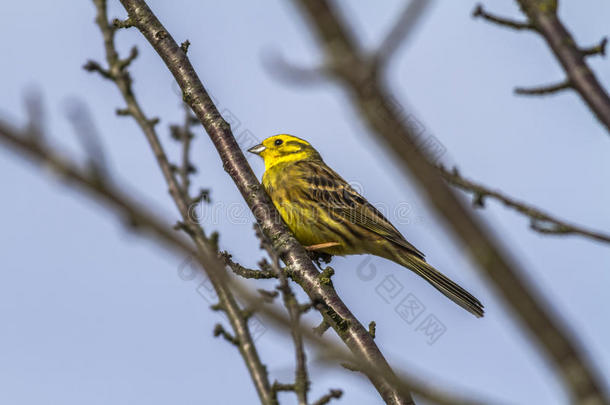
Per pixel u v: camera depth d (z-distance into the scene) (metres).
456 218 3.30
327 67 3.26
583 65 8.88
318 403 7.90
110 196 3.90
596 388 3.30
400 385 4.46
